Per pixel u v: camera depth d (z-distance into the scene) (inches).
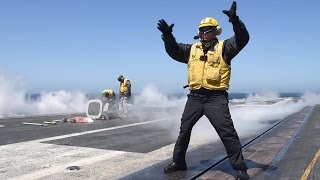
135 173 182.7
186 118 175.5
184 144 179.3
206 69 165.5
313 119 466.6
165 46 171.8
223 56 164.4
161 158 248.4
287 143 263.9
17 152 263.9
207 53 166.7
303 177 169.3
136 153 266.5
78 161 235.3
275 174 174.6
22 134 358.6
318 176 171.3
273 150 236.2
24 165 221.8
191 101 173.0
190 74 170.9
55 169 212.7
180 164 182.7
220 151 238.4
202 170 183.8
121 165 225.1
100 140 327.3
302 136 301.0
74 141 319.3
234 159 166.1
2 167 216.1
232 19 144.9
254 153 226.1
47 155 254.2
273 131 339.6
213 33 166.7
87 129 411.2
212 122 167.5
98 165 224.5
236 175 175.6
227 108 166.7
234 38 158.7
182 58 177.8
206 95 167.6
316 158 209.5
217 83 164.6
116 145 301.1
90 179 191.2
